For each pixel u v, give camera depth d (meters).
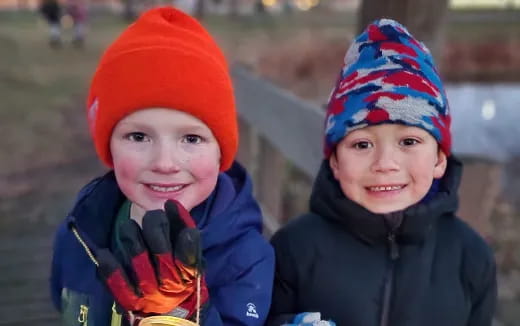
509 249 3.76
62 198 4.37
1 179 4.79
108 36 15.59
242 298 1.30
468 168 2.73
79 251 1.38
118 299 1.08
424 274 1.41
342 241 1.46
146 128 1.19
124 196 1.41
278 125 2.97
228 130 1.26
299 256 1.48
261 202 3.56
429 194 1.46
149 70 1.17
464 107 8.75
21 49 12.69
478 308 1.46
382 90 1.32
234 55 10.76
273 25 17.70
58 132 6.39
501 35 12.66
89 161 5.40
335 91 1.43
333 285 1.44
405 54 1.34
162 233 1.06
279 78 9.24
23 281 2.99
